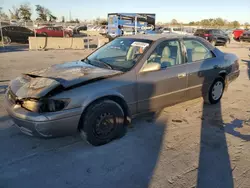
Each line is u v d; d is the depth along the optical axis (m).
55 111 2.70
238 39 31.42
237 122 4.15
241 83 7.22
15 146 3.15
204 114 4.48
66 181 2.50
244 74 8.69
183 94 4.16
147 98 3.58
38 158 2.90
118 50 3.98
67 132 2.85
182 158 2.97
